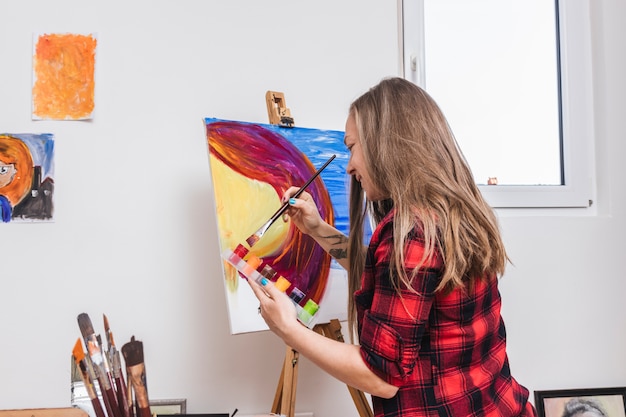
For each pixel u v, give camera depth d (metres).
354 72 1.68
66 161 1.53
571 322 1.75
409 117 1.03
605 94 1.83
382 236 0.97
